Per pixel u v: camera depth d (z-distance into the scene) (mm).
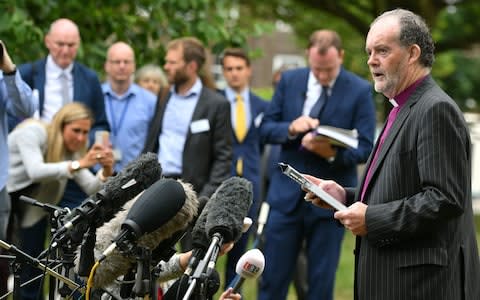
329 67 8562
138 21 12414
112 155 8289
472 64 38688
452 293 5469
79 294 5637
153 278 5004
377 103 21141
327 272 8555
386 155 5582
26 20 10750
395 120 5609
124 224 4746
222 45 12711
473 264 5652
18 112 7285
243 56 10039
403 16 5555
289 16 23391
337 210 5574
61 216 5352
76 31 8992
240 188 5273
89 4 11945
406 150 5484
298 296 9688
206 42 12430
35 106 7379
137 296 4855
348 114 8633
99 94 9180
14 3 10766
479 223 20875
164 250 5105
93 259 5035
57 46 8938
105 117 9227
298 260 9672
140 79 11125
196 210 5160
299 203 8555
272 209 8672
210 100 8797
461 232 5539
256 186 9867
